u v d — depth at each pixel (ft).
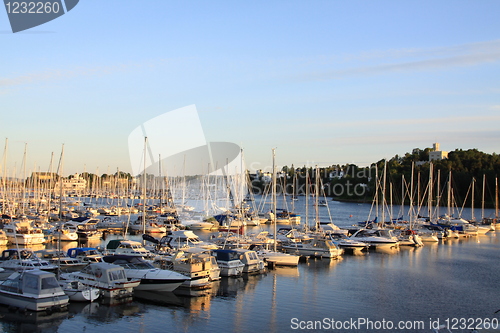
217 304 115.65
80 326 95.35
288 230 266.36
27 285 101.09
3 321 95.76
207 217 317.22
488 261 196.95
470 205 583.99
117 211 380.58
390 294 132.26
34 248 200.23
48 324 95.25
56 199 417.69
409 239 245.24
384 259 196.24
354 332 99.30
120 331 93.91
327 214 494.18
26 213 307.17
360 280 150.00
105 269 113.60
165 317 103.76
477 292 137.28
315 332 98.37
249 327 99.76
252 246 187.21
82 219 257.55
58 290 102.53
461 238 292.61
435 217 422.82
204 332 95.76
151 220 306.35
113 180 635.66
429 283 148.56
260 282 141.79
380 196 566.36
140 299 116.78
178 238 188.34
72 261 148.36
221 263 147.33
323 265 176.86
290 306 116.37
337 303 120.88
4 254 145.38
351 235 266.77
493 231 344.69
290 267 169.89
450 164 625.82
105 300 112.37
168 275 122.31
